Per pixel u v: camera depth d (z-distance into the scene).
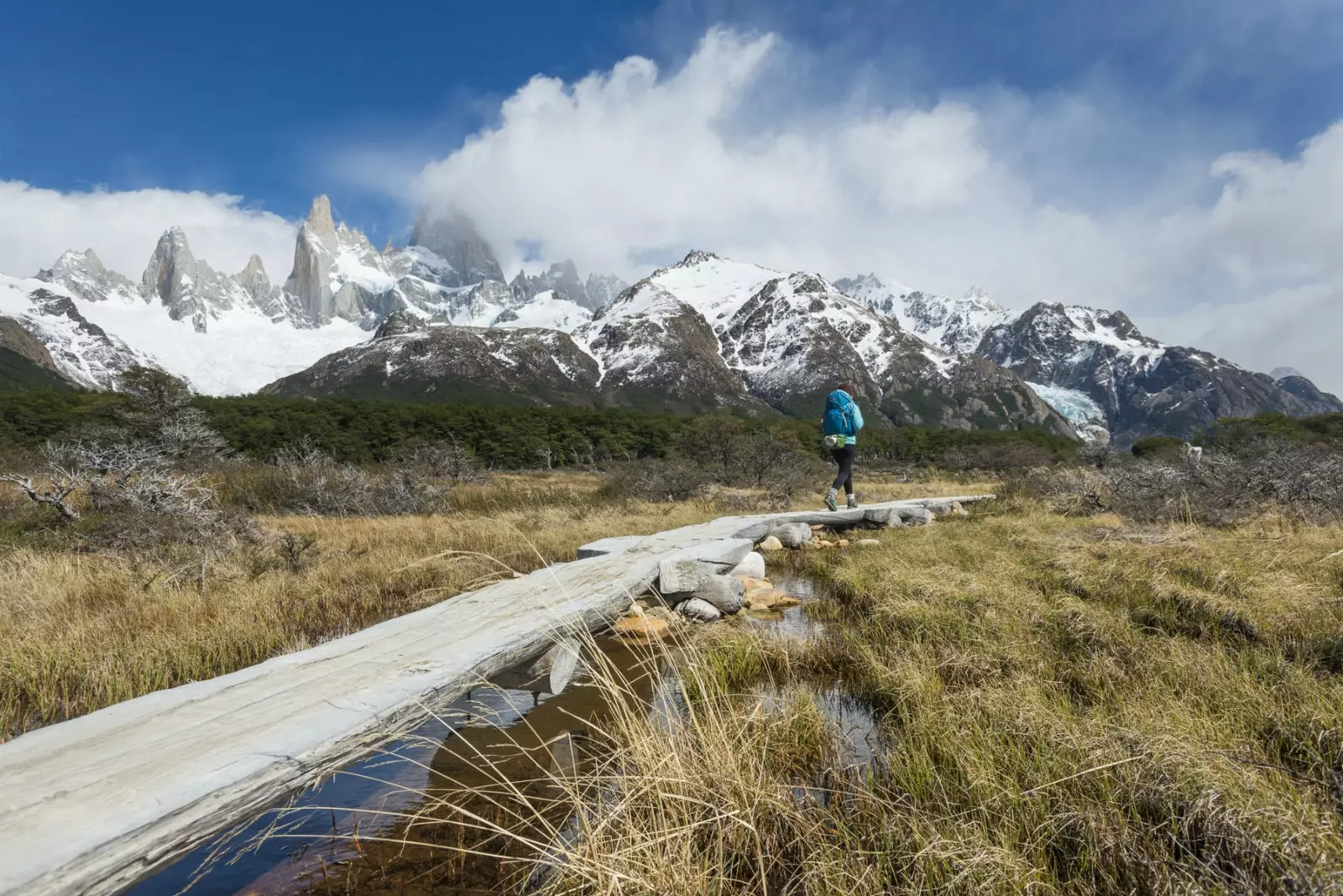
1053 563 7.18
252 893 2.43
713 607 6.55
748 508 15.39
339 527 11.55
